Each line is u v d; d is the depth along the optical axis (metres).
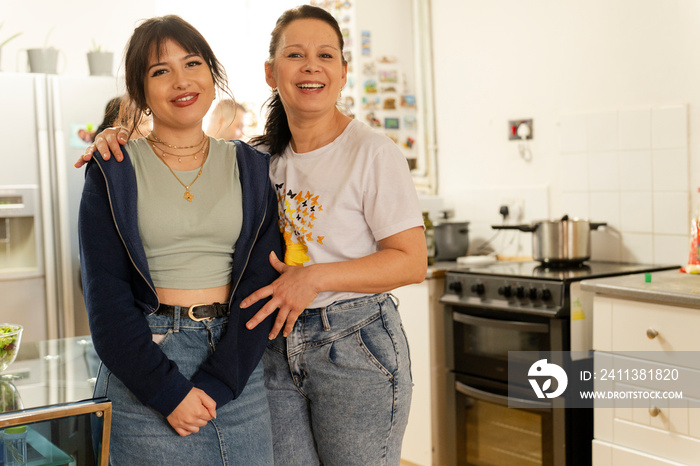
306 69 1.72
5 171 3.31
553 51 3.38
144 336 1.50
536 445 2.79
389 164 1.72
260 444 1.63
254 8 4.46
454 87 3.84
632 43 3.08
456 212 3.85
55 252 3.43
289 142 1.89
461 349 3.04
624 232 3.15
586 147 3.26
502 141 3.62
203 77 1.61
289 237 1.80
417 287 3.19
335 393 1.73
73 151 3.41
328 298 1.74
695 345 2.28
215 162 1.66
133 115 1.69
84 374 1.63
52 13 4.00
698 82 2.88
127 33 4.18
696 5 2.87
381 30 4.00
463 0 3.76
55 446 1.41
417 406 3.22
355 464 1.75
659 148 3.01
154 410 1.53
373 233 1.75
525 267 3.08
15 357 1.70
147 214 1.55
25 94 3.34
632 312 2.46
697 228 2.77
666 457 2.38
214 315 1.60
